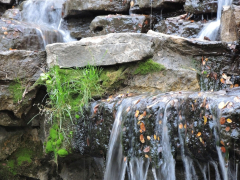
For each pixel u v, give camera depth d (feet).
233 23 10.92
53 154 10.57
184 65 10.44
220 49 10.34
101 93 10.55
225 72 10.31
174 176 8.68
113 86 10.62
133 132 9.16
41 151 11.55
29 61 11.26
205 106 8.29
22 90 11.18
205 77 10.36
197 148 8.38
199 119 8.36
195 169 8.73
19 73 11.20
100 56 10.67
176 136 8.70
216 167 8.39
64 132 10.33
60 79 10.76
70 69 10.85
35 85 10.95
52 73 10.78
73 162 10.80
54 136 10.41
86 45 10.77
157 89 10.37
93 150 9.89
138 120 9.09
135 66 10.59
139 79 10.56
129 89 10.62
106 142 9.59
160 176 8.84
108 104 9.73
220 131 7.92
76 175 10.79
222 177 8.37
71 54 10.82
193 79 10.21
